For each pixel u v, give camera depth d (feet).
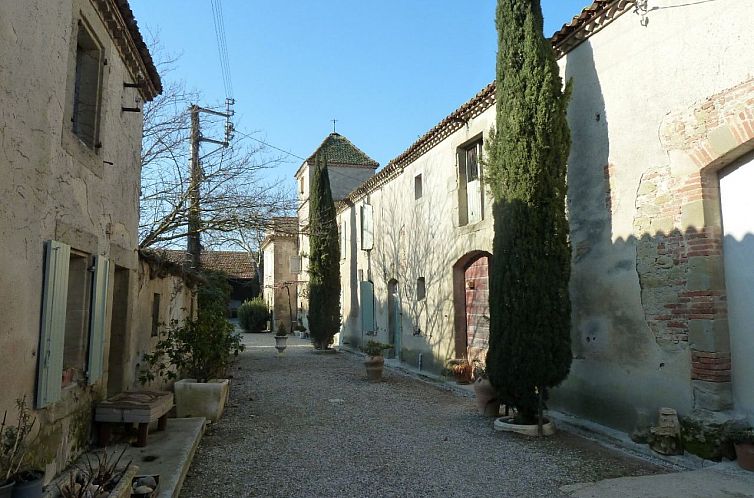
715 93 18.49
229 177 43.60
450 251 38.29
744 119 17.48
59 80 15.42
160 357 28.53
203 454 20.04
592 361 23.91
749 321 18.15
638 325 21.43
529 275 22.85
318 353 62.08
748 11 17.47
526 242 23.11
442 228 39.83
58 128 15.40
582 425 23.52
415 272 45.11
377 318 55.83
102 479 12.32
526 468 18.33
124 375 22.29
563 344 22.61
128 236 22.91
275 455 20.02
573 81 25.41
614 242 22.79
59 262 15.08
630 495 15.49
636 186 21.71
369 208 58.44
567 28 24.86
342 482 17.03
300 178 91.30
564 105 23.82
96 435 18.70
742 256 18.44
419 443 21.74
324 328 63.98
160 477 15.44
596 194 23.88
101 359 18.78
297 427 24.64
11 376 12.73
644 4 21.42
